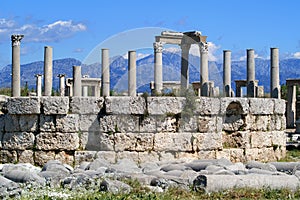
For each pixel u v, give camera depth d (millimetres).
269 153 28750
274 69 52875
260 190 16266
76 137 24844
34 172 18734
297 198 15672
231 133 27500
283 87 89188
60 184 16844
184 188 16484
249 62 50312
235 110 27547
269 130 28875
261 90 64250
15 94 41344
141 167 21750
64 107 24797
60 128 24812
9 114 25562
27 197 14695
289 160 29469
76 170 19344
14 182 16891
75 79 39594
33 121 25156
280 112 29641
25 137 25219
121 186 15836
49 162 20375
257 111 27922
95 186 16062
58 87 67875
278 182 16906
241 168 20469
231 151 26703
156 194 15195
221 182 16266
